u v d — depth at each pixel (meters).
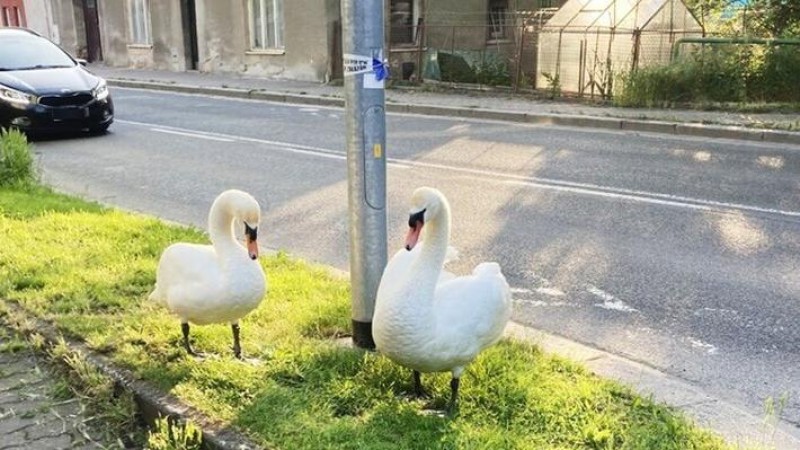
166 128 13.66
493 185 8.90
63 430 3.64
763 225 7.18
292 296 4.94
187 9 24.20
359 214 4.06
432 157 10.60
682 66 14.53
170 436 3.39
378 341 3.45
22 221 6.68
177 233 6.41
